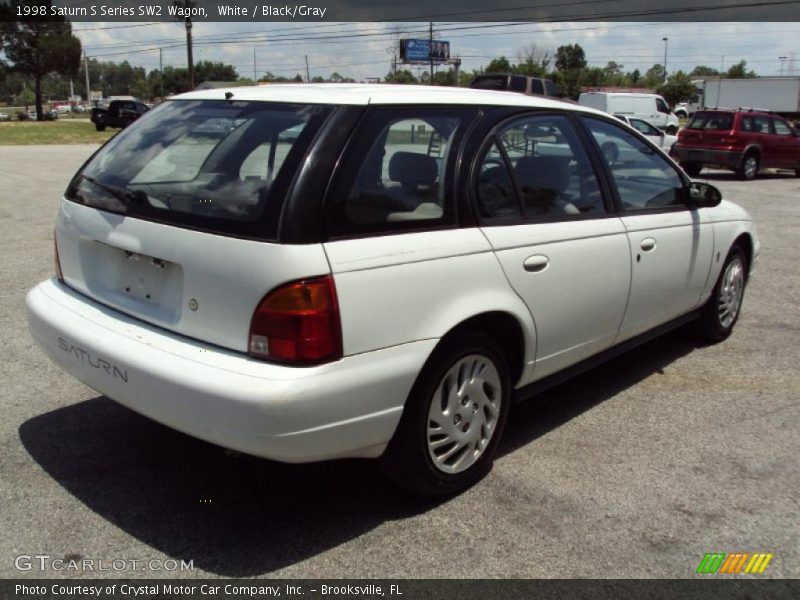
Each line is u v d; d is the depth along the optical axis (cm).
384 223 284
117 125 3919
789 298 679
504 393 343
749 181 1909
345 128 283
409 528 304
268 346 260
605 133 412
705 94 4316
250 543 291
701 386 464
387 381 279
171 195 296
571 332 371
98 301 327
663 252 432
